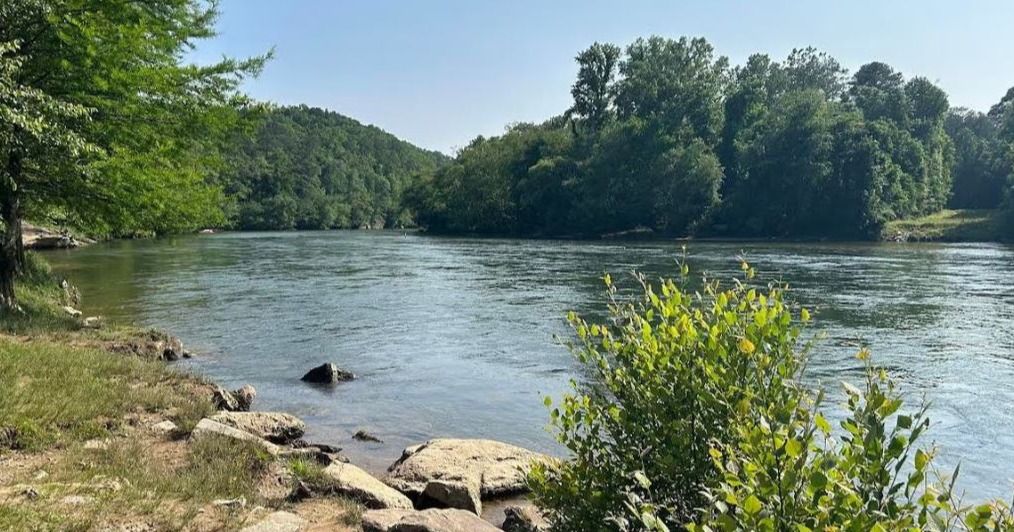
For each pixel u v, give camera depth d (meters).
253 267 36.16
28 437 6.95
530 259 41.19
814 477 2.54
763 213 65.00
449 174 93.12
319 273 33.09
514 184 83.75
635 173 71.12
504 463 8.17
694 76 76.31
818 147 62.47
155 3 14.88
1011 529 2.38
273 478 6.77
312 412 11.04
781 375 3.35
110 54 13.22
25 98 11.19
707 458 3.45
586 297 24.08
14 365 9.12
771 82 86.38
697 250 47.03
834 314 19.39
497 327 18.64
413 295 24.91
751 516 2.48
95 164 13.16
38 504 5.25
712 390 3.49
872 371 3.32
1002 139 83.56
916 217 67.12
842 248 48.84
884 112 78.69
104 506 5.40
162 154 14.62
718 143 73.12
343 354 15.39
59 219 17.27
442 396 12.05
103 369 10.33
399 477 7.77
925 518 2.50
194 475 6.41
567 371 13.79
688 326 3.71
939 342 15.70
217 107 14.96
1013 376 12.70
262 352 15.51
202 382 11.01
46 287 20.52
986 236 58.50
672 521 3.51
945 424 10.02
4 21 12.24
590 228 73.31
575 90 85.56
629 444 3.88
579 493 3.93
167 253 45.44
